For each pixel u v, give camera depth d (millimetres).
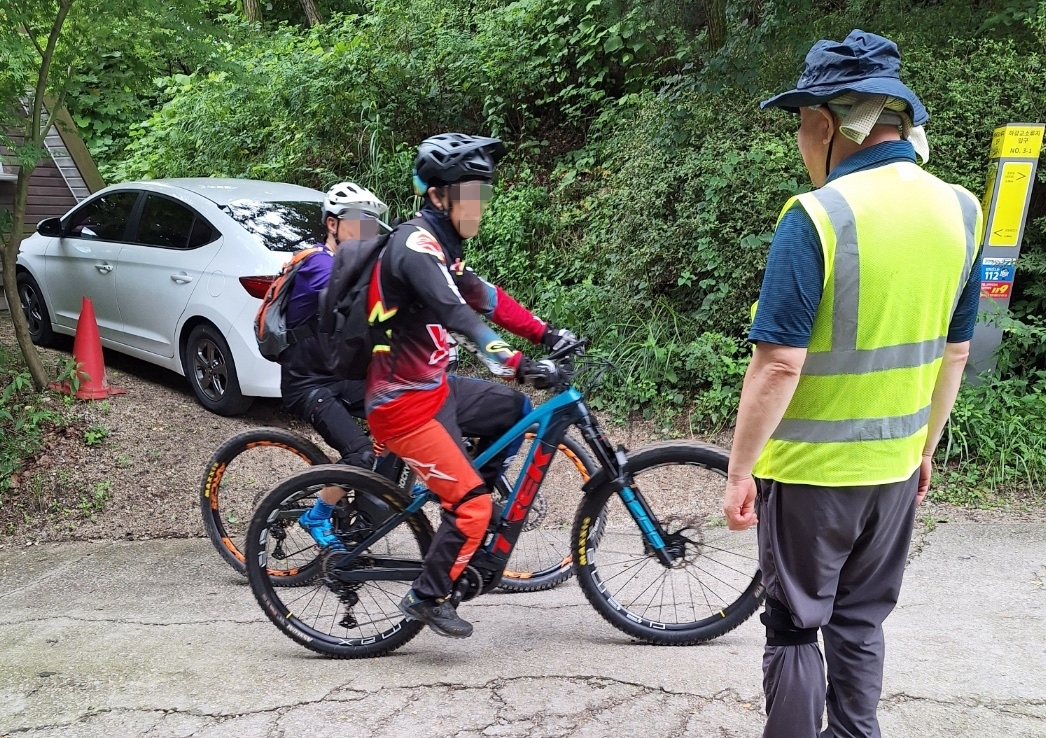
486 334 2541
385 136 8188
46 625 3291
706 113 5805
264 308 3281
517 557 3717
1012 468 4547
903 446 1924
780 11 5469
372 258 2627
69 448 4898
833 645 2107
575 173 7363
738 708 2609
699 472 3168
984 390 4922
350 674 2883
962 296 2020
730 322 5516
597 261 6613
